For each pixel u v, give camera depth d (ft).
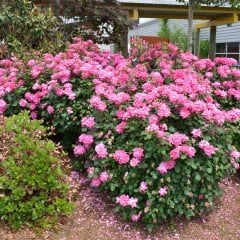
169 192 11.16
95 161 12.07
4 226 11.14
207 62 15.92
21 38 21.94
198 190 11.95
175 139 10.97
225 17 44.47
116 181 11.78
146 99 11.93
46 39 21.45
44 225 11.30
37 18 21.65
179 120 11.96
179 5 38.55
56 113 14.48
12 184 10.81
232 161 12.38
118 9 25.17
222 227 12.35
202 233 11.98
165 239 11.59
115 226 11.98
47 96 14.62
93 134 12.53
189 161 11.11
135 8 37.65
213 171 11.85
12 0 21.97
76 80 14.55
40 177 11.12
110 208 12.82
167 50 16.98
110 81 13.84
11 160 11.14
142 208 11.60
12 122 12.66
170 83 13.52
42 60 16.67
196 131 11.43
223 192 13.48
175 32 62.85
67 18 24.75
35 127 12.78
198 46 52.95
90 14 24.36
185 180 11.30
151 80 13.38
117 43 26.27
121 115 11.96
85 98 14.10
